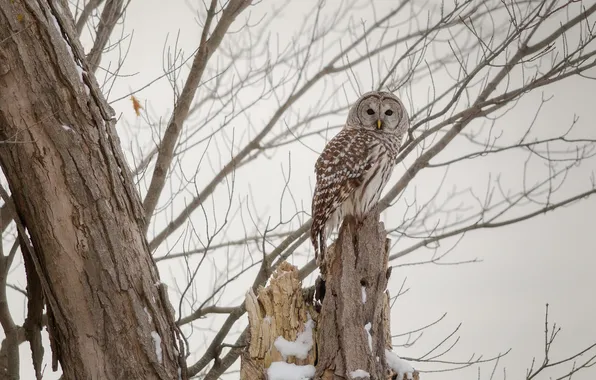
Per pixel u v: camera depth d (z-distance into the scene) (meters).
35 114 9.54
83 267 9.66
